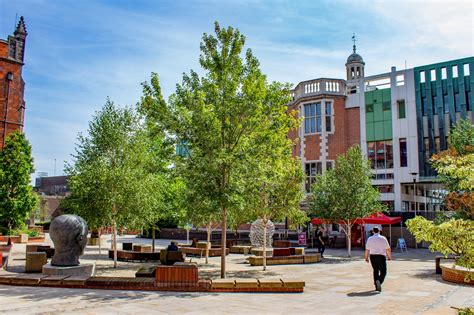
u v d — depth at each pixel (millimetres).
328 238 30281
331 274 14867
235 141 13453
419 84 30500
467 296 10375
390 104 31484
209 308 8508
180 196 16828
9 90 33688
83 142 18672
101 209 16156
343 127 32594
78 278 11195
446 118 29094
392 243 29844
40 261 14453
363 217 22875
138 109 14227
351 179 22422
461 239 6012
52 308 8336
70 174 18375
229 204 12438
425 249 27562
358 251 26234
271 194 16500
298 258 18953
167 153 13594
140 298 9523
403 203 30688
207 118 12727
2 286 11141
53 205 63469
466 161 6605
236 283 10602
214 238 36812
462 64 28984
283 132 14539
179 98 13875
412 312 8438
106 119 18297
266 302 9273
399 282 12797
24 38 35125
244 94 13469
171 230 40625
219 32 14094
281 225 33531
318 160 32500
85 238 13938
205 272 15391
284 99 14258
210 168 12219
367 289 11367
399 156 30578
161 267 10688
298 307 8789
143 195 16562
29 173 31562
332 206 22266
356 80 34469
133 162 17781
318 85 33656
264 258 16188
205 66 14039
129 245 24000
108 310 8180
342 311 8453
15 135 31297
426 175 29375
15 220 30594
